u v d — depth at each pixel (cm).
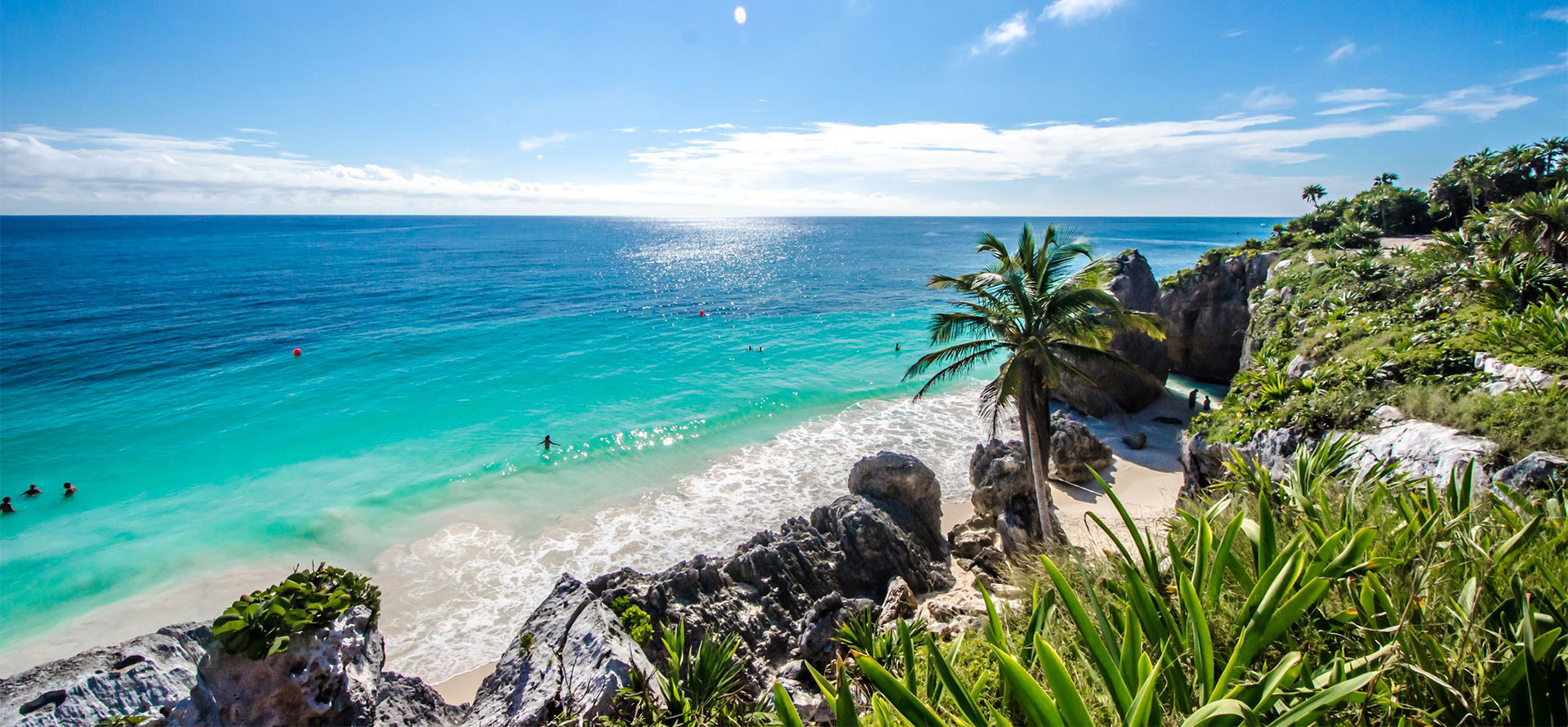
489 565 2197
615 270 12619
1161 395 4103
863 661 352
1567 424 971
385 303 7675
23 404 3778
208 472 2881
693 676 1053
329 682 888
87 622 1908
